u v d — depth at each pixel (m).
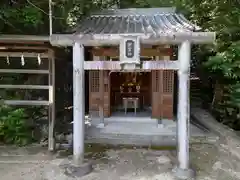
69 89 9.91
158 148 6.71
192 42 5.06
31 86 6.45
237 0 7.99
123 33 5.20
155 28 5.81
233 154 6.33
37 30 7.51
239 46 7.32
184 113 5.14
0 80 7.37
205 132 7.88
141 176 5.22
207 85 11.48
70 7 8.56
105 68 5.24
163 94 9.05
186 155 5.17
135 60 5.01
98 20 7.50
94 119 9.11
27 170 5.48
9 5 6.68
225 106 8.85
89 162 5.60
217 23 8.12
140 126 8.41
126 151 6.52
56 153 6.39
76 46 5.22
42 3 7.43
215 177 5.22
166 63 5.11
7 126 6.69
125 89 10.59
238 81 7.60
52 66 6.36
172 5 11.05
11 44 6.00
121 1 11.73
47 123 7.60
